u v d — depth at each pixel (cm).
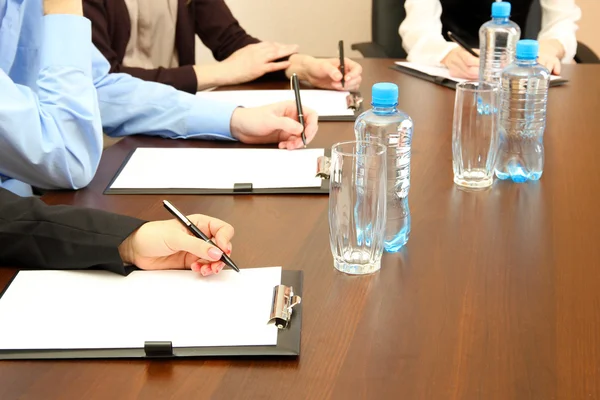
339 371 73
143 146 148
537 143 125
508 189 121
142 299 85
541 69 130
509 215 110
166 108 153
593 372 72
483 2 271
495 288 88
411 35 235
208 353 75
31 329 80
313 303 85
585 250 98
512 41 191
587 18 342
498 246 100
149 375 73
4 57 136
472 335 78
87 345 77
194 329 79
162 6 216
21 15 136
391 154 100
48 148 119
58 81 124
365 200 91
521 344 77
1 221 96
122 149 146
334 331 79
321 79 193
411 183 124
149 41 218
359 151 95
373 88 106
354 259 93
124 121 156
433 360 74
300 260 96
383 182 90
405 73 210
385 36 261
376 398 69
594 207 113
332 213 92
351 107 170
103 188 124
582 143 146
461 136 121
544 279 90
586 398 68
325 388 70
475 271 93
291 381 71
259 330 79
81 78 126
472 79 197
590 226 106
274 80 207
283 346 76
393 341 77
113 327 80
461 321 81
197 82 196
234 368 73
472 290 88
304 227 107
